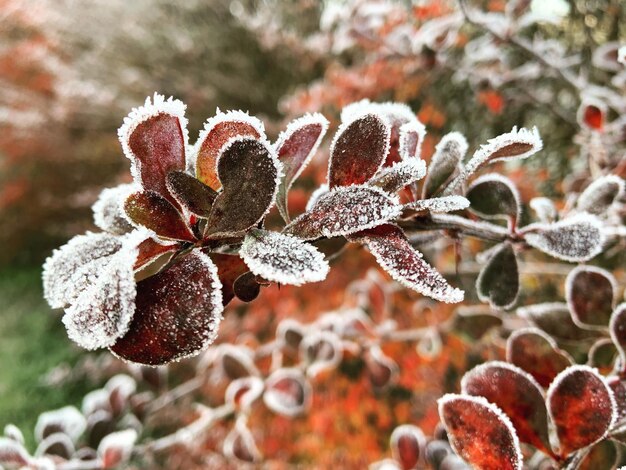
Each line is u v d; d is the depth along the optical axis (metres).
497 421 0.10
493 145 0.10
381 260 0.08
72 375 0.57
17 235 0.95
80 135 0.83
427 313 0.31
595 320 0.14
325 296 0.47
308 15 0.63
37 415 0.56
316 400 0.40
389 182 0.09
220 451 0.37
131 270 0.07
